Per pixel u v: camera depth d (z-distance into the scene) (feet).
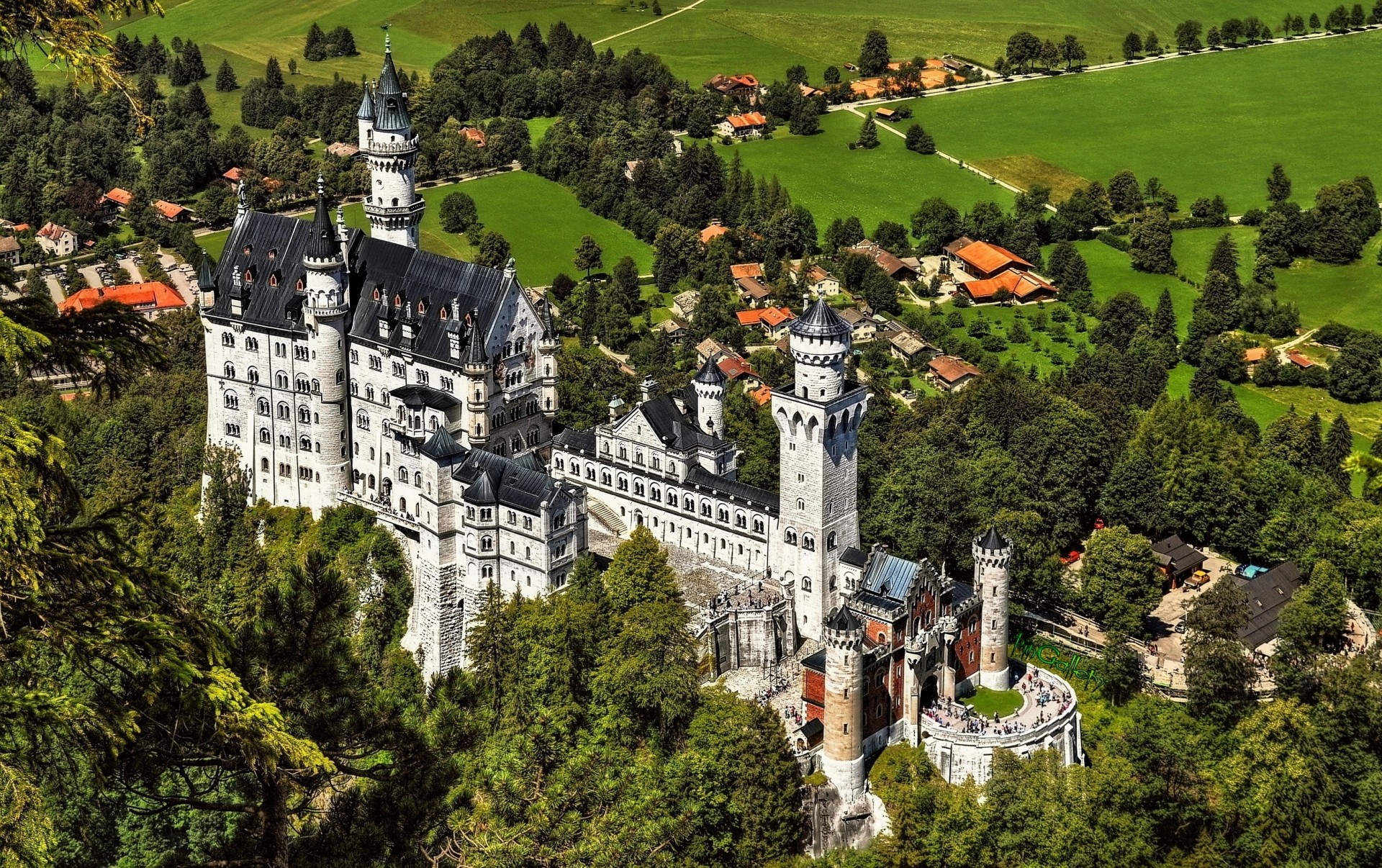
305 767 268.41
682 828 428.15
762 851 593.01
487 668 631.97
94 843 476.13
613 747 571.69
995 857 610.65
